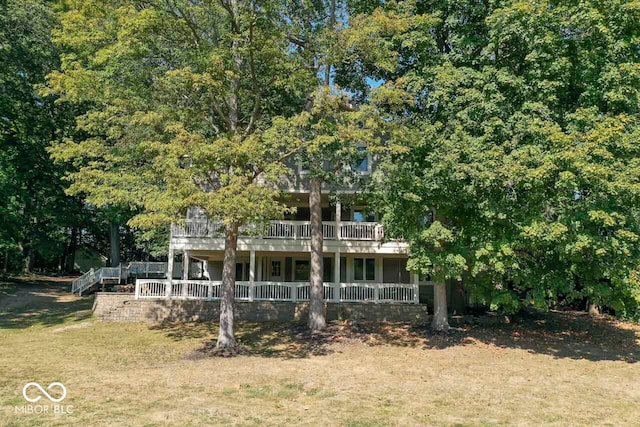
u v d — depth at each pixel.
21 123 29.16
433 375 13.04
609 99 13.38
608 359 15.41
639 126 13.29
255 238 22.72
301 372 13.07
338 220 22.91
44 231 36.41
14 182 28.02
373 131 14.53
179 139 13.06
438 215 17.02
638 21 13.58
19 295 28.30
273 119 14.66
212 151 12.80
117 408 9.07
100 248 52.56
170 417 8.58
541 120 13.84
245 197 12.60
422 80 15.73
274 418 8.78
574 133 12.54
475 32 16.67
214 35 15.86
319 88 15.25
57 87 13.84
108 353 15.47
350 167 18.53
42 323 20.98
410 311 21.67
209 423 8.31
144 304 21.72
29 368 12.84
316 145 13.68
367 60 15.98
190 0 15.45
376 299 22.19
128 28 13.23
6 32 25.31
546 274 15.10
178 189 12.63
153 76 15.62
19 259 41.19
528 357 15.51
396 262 26.19
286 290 22.41
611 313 25.28
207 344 16.97
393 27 14.85
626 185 11.80
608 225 12.38
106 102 15.08
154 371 12.84
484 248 14.26
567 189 12.66
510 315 21.73
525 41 14.51
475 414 9.47
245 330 19.72
